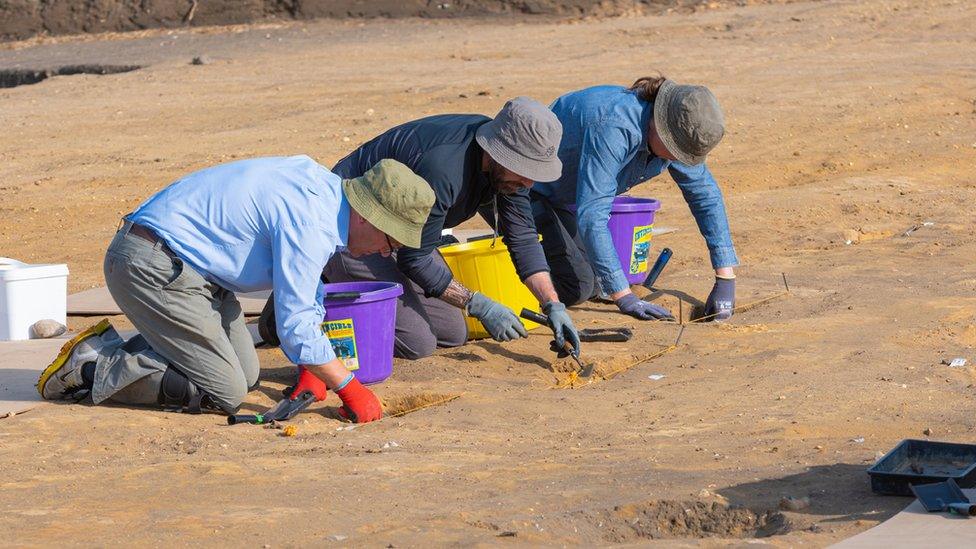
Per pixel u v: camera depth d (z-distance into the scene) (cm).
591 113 1007
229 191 801
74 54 4191
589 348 1009
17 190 2062
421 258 898
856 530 563
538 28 3991
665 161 1055
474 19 4350
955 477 595
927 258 1345
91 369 865
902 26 3509
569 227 1116
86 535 592
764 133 2319
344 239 788
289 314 794
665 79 1002
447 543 563
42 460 746
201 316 827
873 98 2577
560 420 817
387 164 772
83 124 2669
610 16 4238
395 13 4459
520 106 848
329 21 4478
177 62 3716
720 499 614
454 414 835
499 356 998
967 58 3009
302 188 784
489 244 1035
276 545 571
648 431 778
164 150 2361
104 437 796
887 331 1009
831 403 816
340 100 2792
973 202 1734
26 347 1046
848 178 1925
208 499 651
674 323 1088
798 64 3019
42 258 1588
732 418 796
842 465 668
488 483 668
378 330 905
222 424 833
